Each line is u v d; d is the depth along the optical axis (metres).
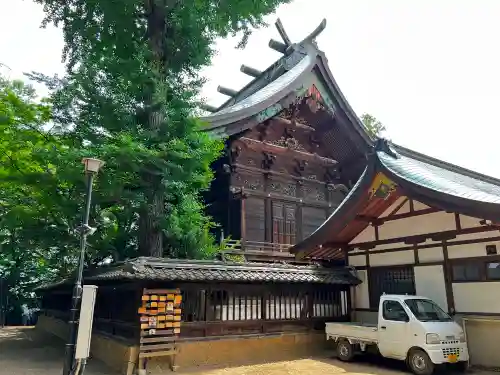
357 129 22.06
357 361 11.28
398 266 12.58
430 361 9.14
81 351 7.32
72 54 13.34
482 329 10.39
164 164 11.16
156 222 12.20
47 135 13.05
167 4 13.27
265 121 20.34
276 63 24.03
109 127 12.07
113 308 11.82
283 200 20.30
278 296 12.28
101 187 11.17
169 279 9.60
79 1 13.01
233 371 9.87
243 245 18.03
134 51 12.75
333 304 13.42
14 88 16.67
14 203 13.43
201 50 13.50
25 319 27.03
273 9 13.99
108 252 14.34
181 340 10.09
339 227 13.20
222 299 11.13
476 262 10.71
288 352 11.93
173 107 12.36
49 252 18.69
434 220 11.84
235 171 18.94
